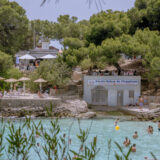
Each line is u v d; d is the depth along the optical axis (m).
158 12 49.88
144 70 47.88
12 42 58.78
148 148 19.34
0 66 44.62
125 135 23.52
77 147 18.34
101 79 40.94
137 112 33.28
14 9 58.78
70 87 46.06
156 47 38.50
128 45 38.75
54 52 62.62
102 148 18.98
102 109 38.69
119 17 50.59
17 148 5.72
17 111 34.44
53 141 5.68
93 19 49.31
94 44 44.03
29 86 44.00
